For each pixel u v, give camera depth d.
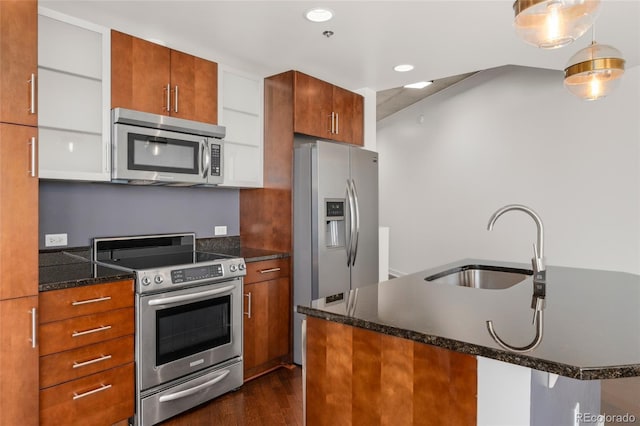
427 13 2.37
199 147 2.80
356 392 1.39
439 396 1.21
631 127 3.63
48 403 1.93
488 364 1.13
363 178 3.58
